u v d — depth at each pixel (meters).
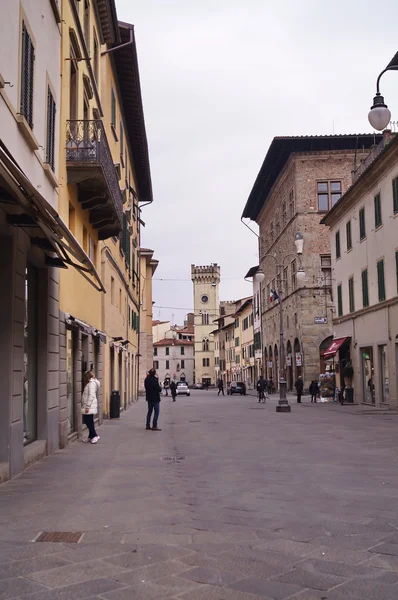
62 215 15.33
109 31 23.67
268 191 60.84
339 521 7.34
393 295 27.95
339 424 22.00
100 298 23.89
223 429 20.56
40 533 6.85
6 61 9.17
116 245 29.66
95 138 16.22
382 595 4.95
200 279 126.19
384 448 14.70
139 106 32.31
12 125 9.80
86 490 9.36
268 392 62.12
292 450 14.43
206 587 5.16
